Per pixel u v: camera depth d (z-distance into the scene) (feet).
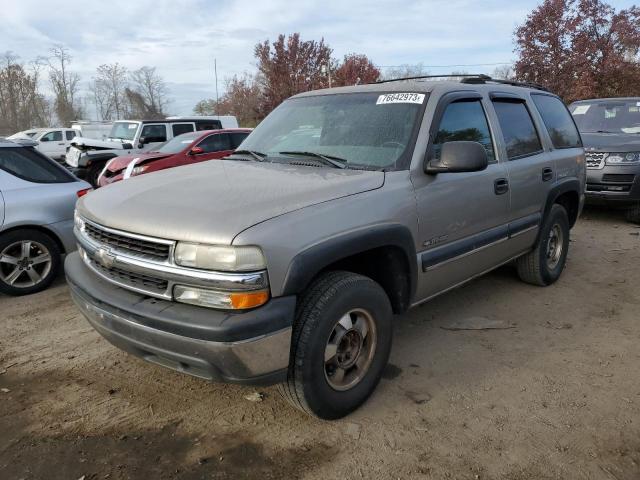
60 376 11.89
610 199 26.21
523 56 61.67
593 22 58.44
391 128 11.79
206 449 9.32
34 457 9.14
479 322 14.51
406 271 10.97
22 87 138.10
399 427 9.87
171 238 8.48
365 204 9.83
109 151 44.88
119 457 9.13
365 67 86.89
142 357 9.49
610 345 13.14
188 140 34.96
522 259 16.76
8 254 17.02
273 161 12.23
